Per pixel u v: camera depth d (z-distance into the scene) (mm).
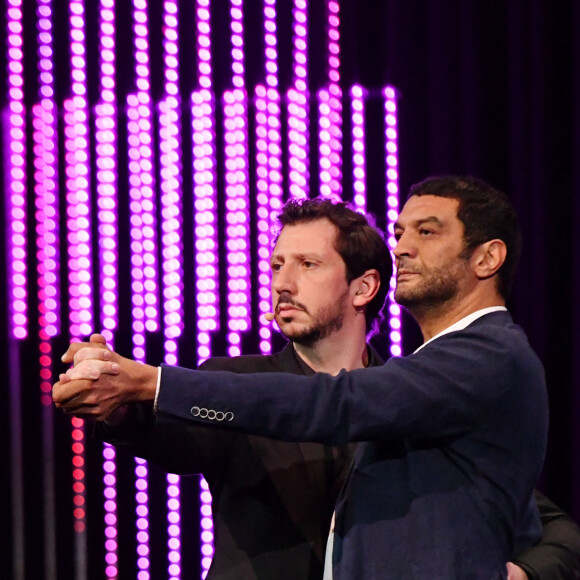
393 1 10805
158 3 10438
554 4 10852
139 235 10312
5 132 10133
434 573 4707
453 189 5305
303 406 4648
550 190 10844
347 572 4867
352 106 10711
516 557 5715
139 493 10664
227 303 10430
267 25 10578
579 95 10578
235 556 5824
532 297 10883
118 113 10328
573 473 10703
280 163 10531
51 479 10469
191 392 4605
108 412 4625
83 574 10531
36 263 10180
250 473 5945
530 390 4984
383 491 4945
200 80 10438
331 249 6168
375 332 6762
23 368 10242
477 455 4887
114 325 10281
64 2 10273
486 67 10945
